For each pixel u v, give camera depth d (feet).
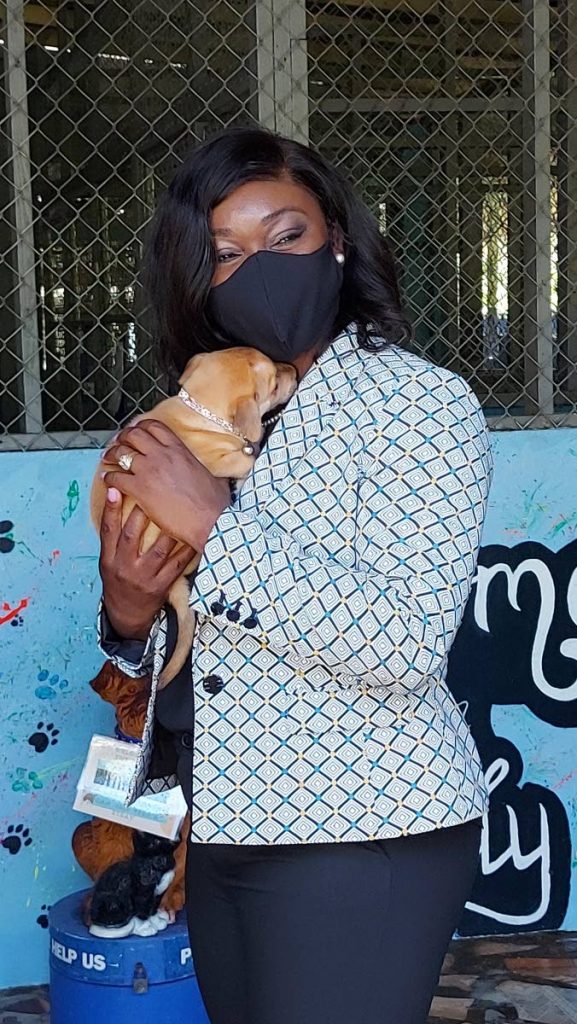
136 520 5.18
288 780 4.84
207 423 6.02
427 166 16.26
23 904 11.21
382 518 4.77
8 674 11.05
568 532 12.32
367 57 16.14
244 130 5.70
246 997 5.20
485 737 12.23
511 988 11.17
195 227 5.60
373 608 4.58
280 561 4.71
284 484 5.02
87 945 8.90
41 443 11.64
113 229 15.15
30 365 11.65
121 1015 8.88
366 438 4.92
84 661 11.22
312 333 5.66
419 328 16.11
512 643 12.24
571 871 12.49
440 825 4.86
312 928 4.88
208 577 4.73
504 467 12.12
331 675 4.87
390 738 4.86
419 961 4.94
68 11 15.70
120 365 14.60
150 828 9.09
